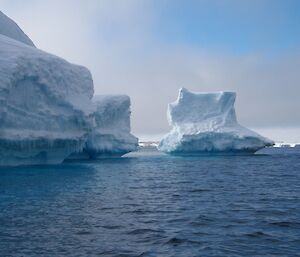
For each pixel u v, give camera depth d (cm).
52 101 2923
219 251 773
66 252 759
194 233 917
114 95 5078
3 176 2223
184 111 5853
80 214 1139
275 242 837
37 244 812
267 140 5569
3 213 1141
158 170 3269
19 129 2644
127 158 5681
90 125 3139
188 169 3425
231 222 1043
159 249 786
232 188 1941
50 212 1162
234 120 5844
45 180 2048
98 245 810
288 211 1220
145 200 1461
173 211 1217
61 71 3023
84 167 3244
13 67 2469
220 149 5488
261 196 1611
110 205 1310
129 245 814
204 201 1451
